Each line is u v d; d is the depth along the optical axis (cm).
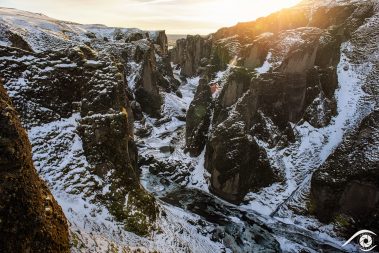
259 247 2356
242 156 2953
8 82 1875
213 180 3147
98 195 1795
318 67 3684
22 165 1027
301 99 3481
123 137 2011
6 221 916
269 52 4244
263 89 3356
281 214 2816
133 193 1947
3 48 1952
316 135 3359
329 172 2697
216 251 2139
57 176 1745
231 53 5584
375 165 2473
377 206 2433
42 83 1983
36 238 1033
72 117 2039
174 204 2894
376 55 3925
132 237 1706
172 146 4059
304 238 2514
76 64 2130
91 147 1916
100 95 2034
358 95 3625
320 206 2669
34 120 1878
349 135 2916
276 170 3120
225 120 3278
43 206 1133
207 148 3481
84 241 1411
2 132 991
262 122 3359
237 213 2830
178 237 1964
